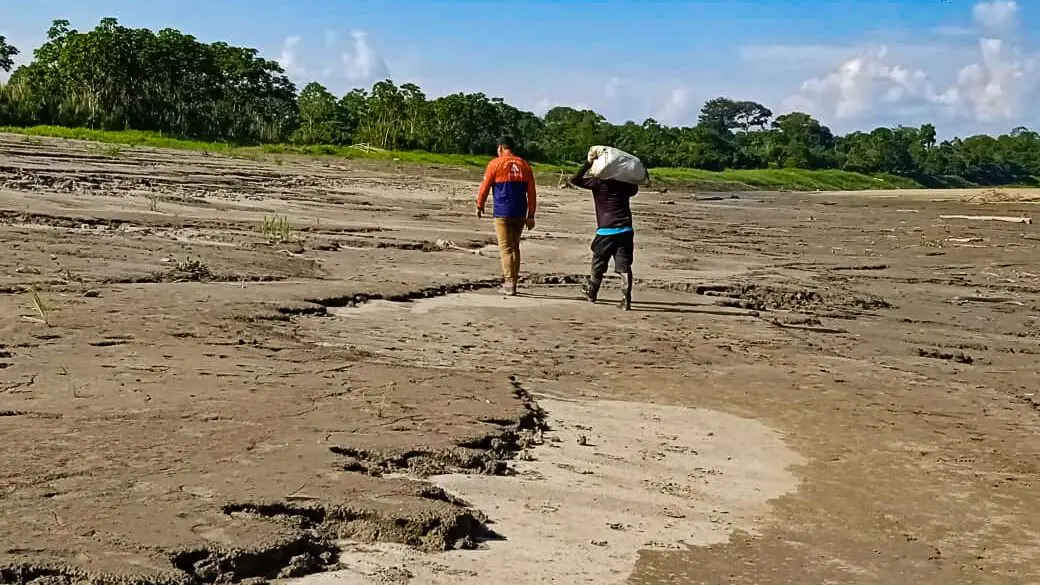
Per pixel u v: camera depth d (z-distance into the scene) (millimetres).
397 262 15195
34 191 19141
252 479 5285
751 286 15578
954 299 16172
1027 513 6176
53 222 15297
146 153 38469
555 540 5145
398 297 12055
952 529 5832
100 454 5520
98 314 9227
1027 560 5434
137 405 6523
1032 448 7652
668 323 11859
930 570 5199
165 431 6008
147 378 7234
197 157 39781
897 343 11867
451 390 7676
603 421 7539
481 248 18156
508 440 6684
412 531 4949
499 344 10055
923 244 25500
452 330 10516
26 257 11852
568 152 87188
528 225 13227
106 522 4629
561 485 5992
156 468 5359
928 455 7297
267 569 4504
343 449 5949
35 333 8312
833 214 38344
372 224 20516
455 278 13906
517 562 4828
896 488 6508
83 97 59375
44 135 46156
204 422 6242
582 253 18719
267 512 4941
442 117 74375
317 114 76125
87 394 6707
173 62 63688
